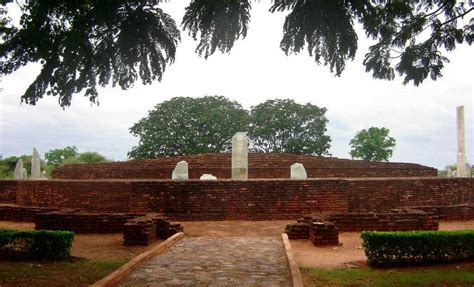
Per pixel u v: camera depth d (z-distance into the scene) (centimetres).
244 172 1634
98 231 1165
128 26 499
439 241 779
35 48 484
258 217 1380
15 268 725
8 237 811
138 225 999
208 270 736
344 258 852
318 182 1404
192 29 496
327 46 495
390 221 1125
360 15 479
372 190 1508
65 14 485
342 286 634
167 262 799
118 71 526
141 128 3841
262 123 4025
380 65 728
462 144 2311
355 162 2417
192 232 1177
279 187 1394
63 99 518
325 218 1086
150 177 2336
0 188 2002
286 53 505
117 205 1534
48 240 809
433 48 730
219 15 477
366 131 4191
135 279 673
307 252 914
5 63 496
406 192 1535
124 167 2434
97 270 719
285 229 1115
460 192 1636
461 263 786
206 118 3775
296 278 654
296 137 4016
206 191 1388
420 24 697
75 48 476
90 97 529
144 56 521
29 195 1689
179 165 1689
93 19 477
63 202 1592
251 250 919
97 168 2466
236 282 657
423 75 740
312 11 468
